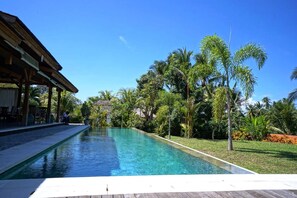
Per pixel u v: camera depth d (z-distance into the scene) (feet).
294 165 25.67
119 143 43.57
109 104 119.85
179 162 27.35
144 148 38.42
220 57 37.88
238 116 72.84
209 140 56.95
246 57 37.32
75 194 12.57
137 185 14.47
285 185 15.64
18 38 26.63
